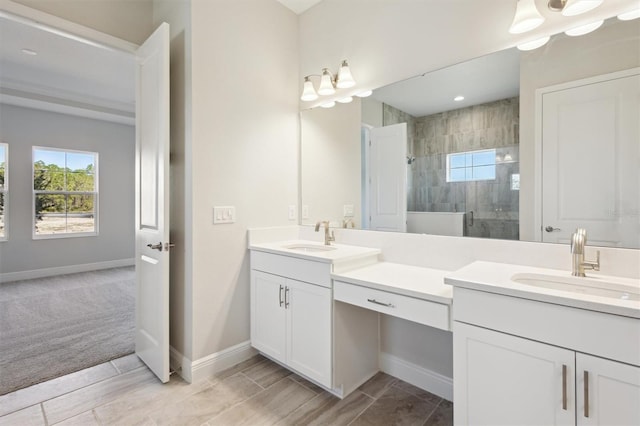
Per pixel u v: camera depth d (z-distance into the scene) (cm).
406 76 205
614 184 140
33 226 494
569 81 150
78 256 536
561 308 107
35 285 447
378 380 209
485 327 123
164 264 202
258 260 228
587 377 103
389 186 216
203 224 212
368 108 225
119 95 479
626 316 96
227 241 225
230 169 226
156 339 212
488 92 174
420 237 201
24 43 324
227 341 226
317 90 259
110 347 257
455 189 187
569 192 151
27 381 207
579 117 148
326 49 251
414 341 203
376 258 214
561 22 151
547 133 157
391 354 215
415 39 200
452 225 188
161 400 188
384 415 175
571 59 149
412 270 191
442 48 189
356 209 234
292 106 269
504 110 169
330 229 250
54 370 221
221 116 221
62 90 455
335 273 183
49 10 194
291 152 269
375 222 223
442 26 189
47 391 196
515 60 165
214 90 217
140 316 237
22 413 176
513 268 153
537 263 159
